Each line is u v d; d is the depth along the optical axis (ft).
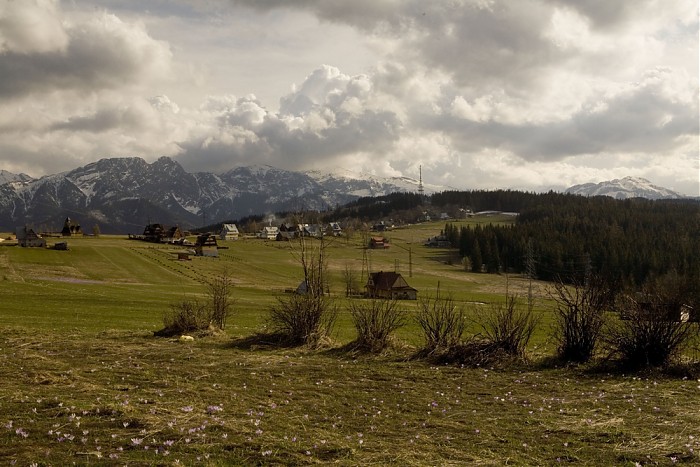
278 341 69.77
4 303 139.13
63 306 142.82
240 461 28.17
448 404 42.29
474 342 60.95
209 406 38.50
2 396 39.04
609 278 63.16
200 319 80.07
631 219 546.26
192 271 336.29
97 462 27.04
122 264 339.36
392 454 29.94
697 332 54.60
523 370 55.42
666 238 440.86
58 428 32.24
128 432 31.94
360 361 59.31
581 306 59.21
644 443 32.65
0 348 62.64
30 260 319.68
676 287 58.80
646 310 55.42
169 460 27.73
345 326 126.62
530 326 62.44
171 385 46.01
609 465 29.32
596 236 453.58
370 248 578.66
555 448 31.94
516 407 41.45
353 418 37.73
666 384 48.73
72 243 454.81
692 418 37.70
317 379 50.29
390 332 67.31
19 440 30.01
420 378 51.49
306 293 74.43
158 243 517.96
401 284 279.90
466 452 30.91
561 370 55.06
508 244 483.10
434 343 62.23
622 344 55.16
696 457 30.19
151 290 233.14
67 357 58.18
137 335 78.23
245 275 346.33
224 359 58.90
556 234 482.28
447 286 353.31
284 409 39.50
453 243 607.37
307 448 30.50
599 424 36.52
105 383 45.83
